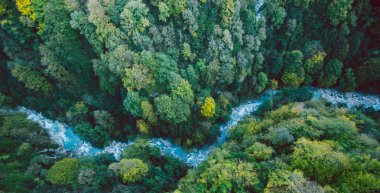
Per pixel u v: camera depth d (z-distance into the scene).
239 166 50.69
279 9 76.12
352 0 77.31
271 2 74.88
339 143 54.03
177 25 70.31
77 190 58.88
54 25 73.19
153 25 68.12
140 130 72.06
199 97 72.06
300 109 66.38
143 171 61.31
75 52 74.75
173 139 74.31
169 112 67.75
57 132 81.88
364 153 50.28
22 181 60.47
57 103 83.31
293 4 78.00
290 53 80.44
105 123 74.62
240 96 81.56
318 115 62.84
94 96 78.81
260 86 80.56
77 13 69.06
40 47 76.06
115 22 68.06
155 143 74.81
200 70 71.94
